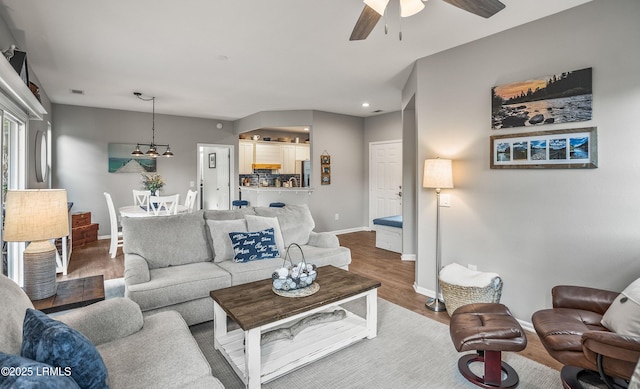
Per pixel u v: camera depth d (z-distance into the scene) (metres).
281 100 5.59
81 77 4.23
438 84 3.37
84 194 6.08
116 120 6.36
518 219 2.79
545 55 2.59
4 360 0.88
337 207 6.86
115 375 1.35
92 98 5.40
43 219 1.98
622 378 1.46
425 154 3.50
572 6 2.44
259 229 3.41
